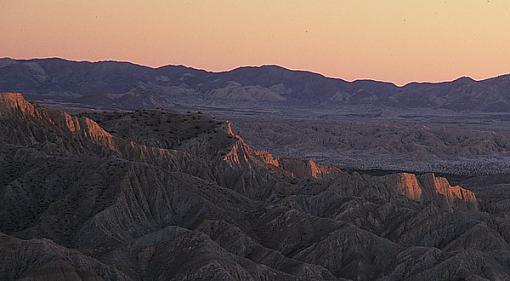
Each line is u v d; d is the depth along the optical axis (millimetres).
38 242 188250
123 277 190125
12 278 181375
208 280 192375
